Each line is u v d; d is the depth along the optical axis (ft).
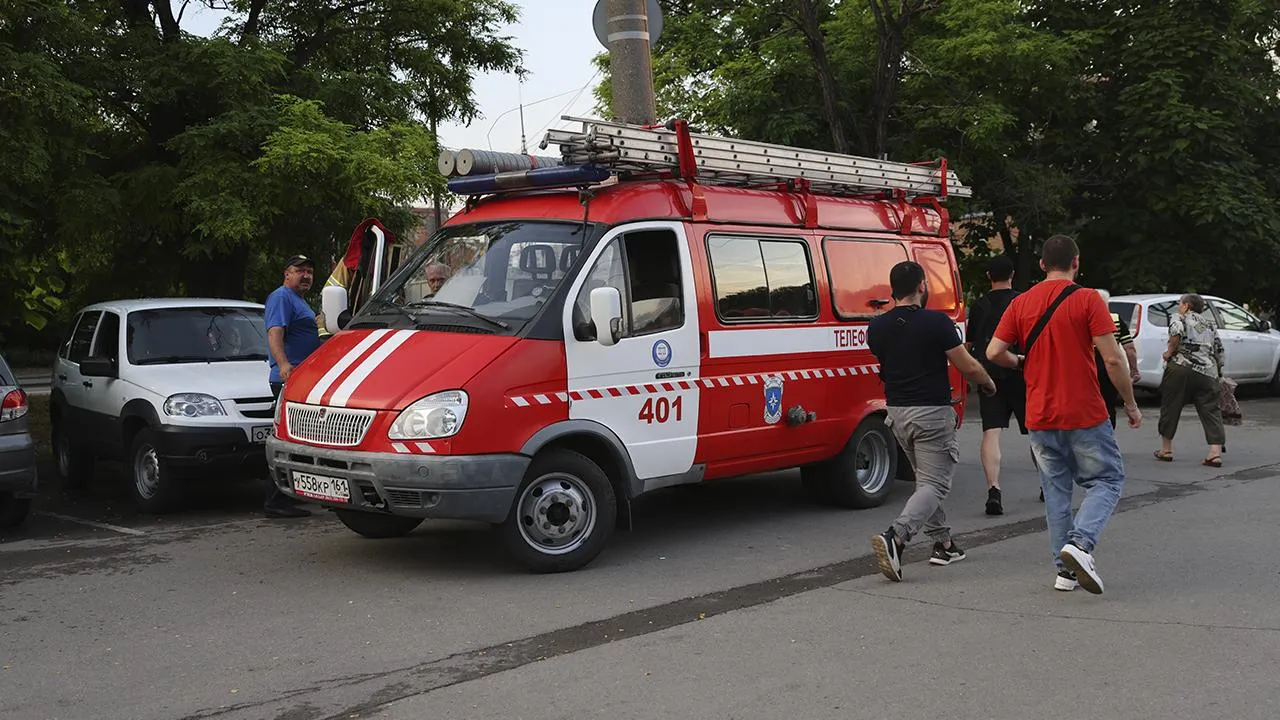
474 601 20.54
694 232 25.70
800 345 27.84
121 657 17.61
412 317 23.75
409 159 47.78
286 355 29.30
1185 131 65.72
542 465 22.30
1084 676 15.70
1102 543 24.53
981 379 21.79
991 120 61.72
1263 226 66.74
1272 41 77.46
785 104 65.67
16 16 39.81
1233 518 27.25
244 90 47.06
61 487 35.83
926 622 18.61
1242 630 17.84
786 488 33.27
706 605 20.03
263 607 20.48
